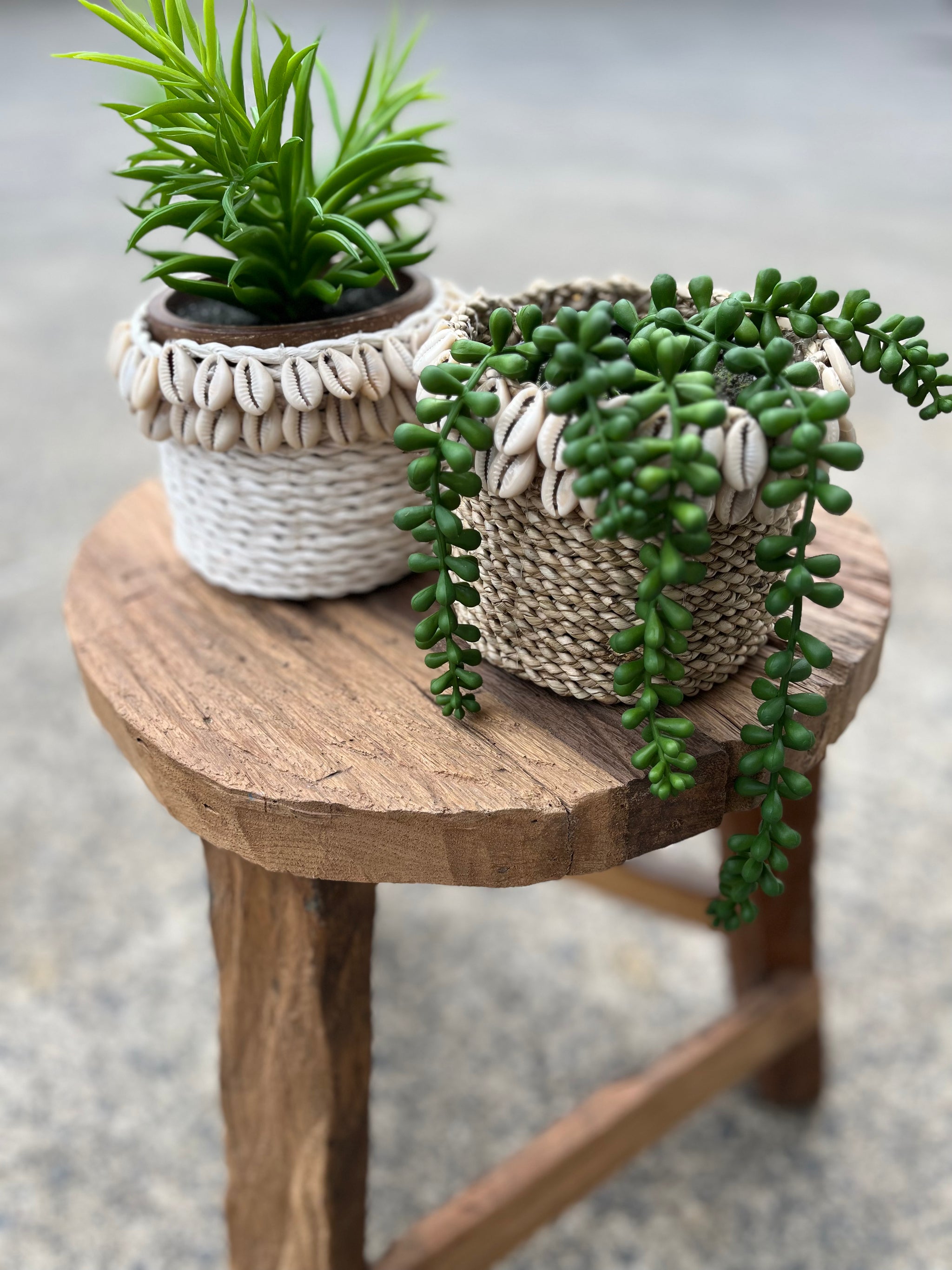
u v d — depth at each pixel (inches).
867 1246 34.4
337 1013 25.4
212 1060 40.6
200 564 26.0
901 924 45.0
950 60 181.5
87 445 79.9
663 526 16.5
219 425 21.8
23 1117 38.4
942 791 51.5
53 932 45.4
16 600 64.7
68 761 54.3
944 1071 39.4
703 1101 34.3
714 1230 35.1
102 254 112.5
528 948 45.4
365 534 24.3
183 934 45.6
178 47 21.0
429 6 230.1
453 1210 29.9
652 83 174.1
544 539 18.9
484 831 19.3
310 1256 28.8
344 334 22.2
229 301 23.7
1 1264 33.9
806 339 19.2
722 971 44.4
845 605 24.6
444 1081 39.9
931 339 84.7
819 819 32.7
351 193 23.1
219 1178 36.7
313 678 23.0
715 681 21.3
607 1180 32.8
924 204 117.0
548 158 139.0
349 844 19.8
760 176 128.9
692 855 49.6
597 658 20.3
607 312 16.3
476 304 22.9
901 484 74.7
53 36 200.5
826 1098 39.0
